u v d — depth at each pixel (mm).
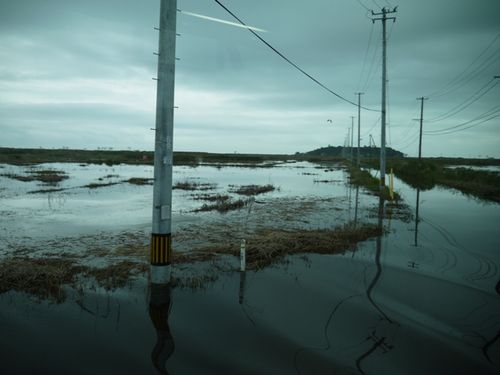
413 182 40938
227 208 18531
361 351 5375
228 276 8484
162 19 7184
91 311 6469
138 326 5980
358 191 28234
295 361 5074
